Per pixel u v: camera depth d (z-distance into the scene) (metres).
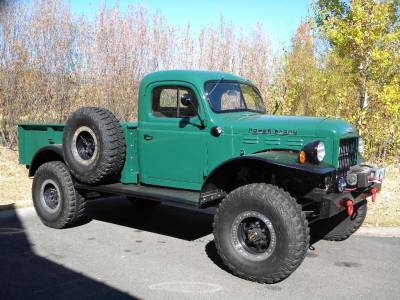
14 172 9.05
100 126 5.25
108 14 11.71
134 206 7.35
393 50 9.38
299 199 4.66
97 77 11.54
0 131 10.98
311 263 4.75
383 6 8.93
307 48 11.83
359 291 4.04
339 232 5.45
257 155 4.40
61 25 11.11
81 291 4.00
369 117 9.64
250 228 4.27
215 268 4.59
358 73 9.55
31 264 4.66
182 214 6.87
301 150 4.27
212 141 4.93
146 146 5.36
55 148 5.86
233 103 5.34
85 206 5.98
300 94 11.23
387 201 7.30
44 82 10.89
